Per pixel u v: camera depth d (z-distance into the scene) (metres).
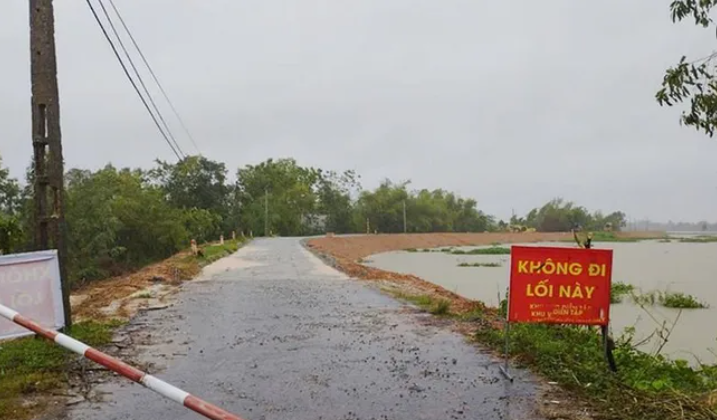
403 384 6.39
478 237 85.00
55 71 8.84
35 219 8.88
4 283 7.36
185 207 65.94
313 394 6.06
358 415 5.41
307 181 92.25
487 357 7.60
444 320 10.69
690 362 9.95
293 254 33.59
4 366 6.81
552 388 6.14
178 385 6.40
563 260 6.52
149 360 7.59
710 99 5.85
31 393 6.00
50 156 8.77
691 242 81.88
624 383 6.11
